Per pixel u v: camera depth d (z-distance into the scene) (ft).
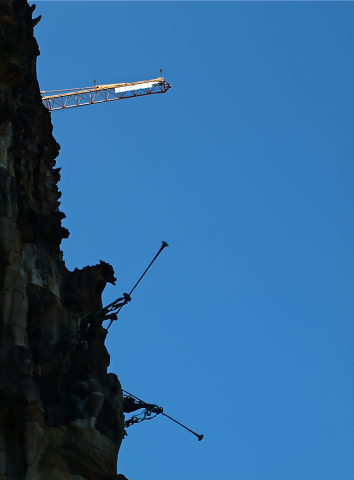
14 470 209.77
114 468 228.63
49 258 257.14
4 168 242.17
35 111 269.23
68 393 236.22
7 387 211.82
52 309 249.55
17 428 213.25
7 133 249.14
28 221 245.04
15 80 251.39
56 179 286.66
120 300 253.24
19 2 268.82
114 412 238.48
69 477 217.56
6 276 230.89
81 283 263.70
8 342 221.46
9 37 248.73
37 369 231.71
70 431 224.53
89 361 243.60
